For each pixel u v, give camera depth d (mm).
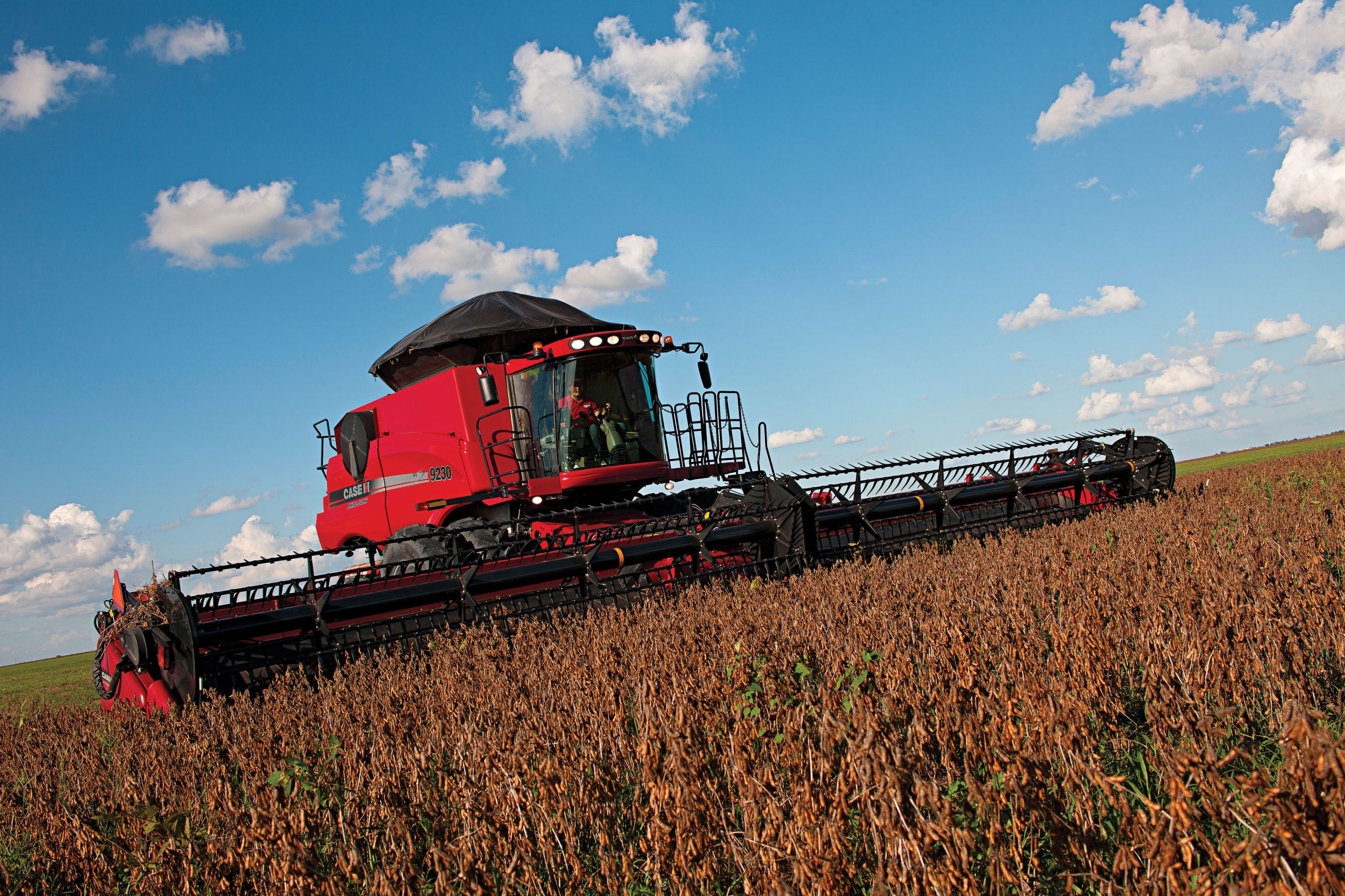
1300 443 58906
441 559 8836
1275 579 6160
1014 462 13031
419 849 3922
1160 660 4254
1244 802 2520
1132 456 14375
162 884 3818
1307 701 4102
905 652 5074
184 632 7305
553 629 8258
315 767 4910
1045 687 3877
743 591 8867
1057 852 2998
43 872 4477
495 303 12852
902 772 2883
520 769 4184
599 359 11711
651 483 11930
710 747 4246
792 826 3180
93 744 6941
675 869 3398
